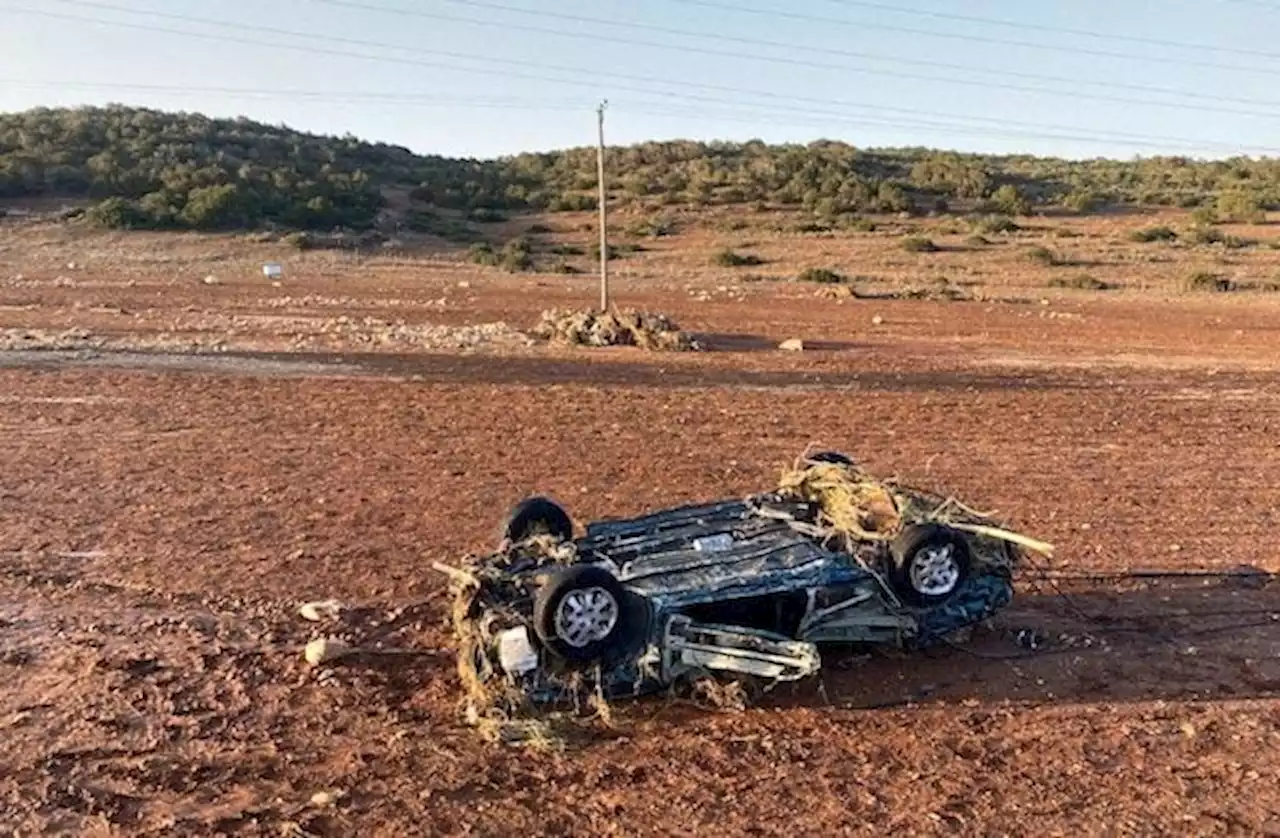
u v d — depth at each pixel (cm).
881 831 620
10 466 1386
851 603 811
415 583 994
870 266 5397
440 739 720
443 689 794
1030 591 1011
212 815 629
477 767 686
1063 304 4047
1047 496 1362
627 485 1358
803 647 751
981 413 1934
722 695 761
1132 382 2366
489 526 1168
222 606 934
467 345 2594
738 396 2038
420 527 1162
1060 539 1173
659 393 2042
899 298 4175
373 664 830
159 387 1952
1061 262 5475
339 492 1294
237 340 2569
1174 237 6506
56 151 7575
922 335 3111
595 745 717
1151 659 869
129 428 1623
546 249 6253
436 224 7225
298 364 2255
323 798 642
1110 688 816
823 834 617
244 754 696
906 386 2219
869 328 3238
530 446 1567
